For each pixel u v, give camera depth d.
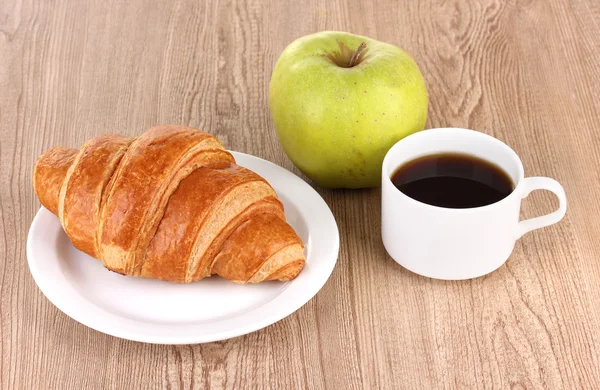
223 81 0.78
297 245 0.60
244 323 0.58
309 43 0.66
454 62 0.79
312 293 0.59
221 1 0.86
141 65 0.79
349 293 0.62
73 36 0.82
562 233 0.65
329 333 0.60
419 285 0.62
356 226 0.66
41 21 0.84
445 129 0.63
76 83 0.78
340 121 0.64
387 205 0.61
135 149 0.60
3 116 0.75
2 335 0.60
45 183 0.62
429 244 0.60
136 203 0.59
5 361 0.59
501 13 0.84
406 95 0.64
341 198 0.68
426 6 0.85
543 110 0.74
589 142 0.71
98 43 0.82
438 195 0.61
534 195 0.68
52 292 0.59
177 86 0.78
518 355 0.59
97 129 0.74
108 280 0.61
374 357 0.59
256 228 0.60
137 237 0.59
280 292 0.60
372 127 0.64
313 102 0.64
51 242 0.62
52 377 0.58
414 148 0.63
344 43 0.66
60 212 0.61
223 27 0.83
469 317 0.61
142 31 0.83
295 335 0.60
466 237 0.60
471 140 0.63
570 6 0.84
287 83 0.65
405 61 0.65
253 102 0.76
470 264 0.61
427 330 0.60
